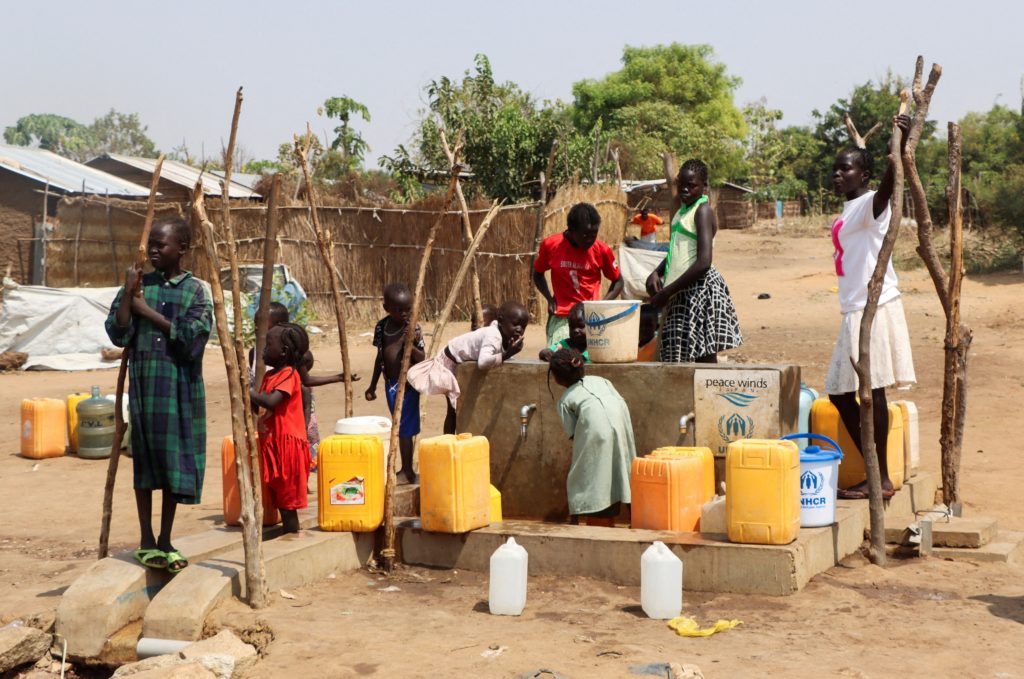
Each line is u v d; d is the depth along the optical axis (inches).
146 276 223.9
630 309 282.5
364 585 242.4
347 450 256.1
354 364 707.4
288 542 245.1
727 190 2305.6
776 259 1542.8
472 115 1178.6
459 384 301.3
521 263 909.2
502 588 215.0
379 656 187.9
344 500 256.1
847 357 266.5
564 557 245.4
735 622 205.5
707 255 288.4
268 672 181.8
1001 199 1171.9
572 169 1192.8
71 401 459.8
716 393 272.1
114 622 210.7
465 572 255.3
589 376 275.3
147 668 187.9
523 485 296.0
